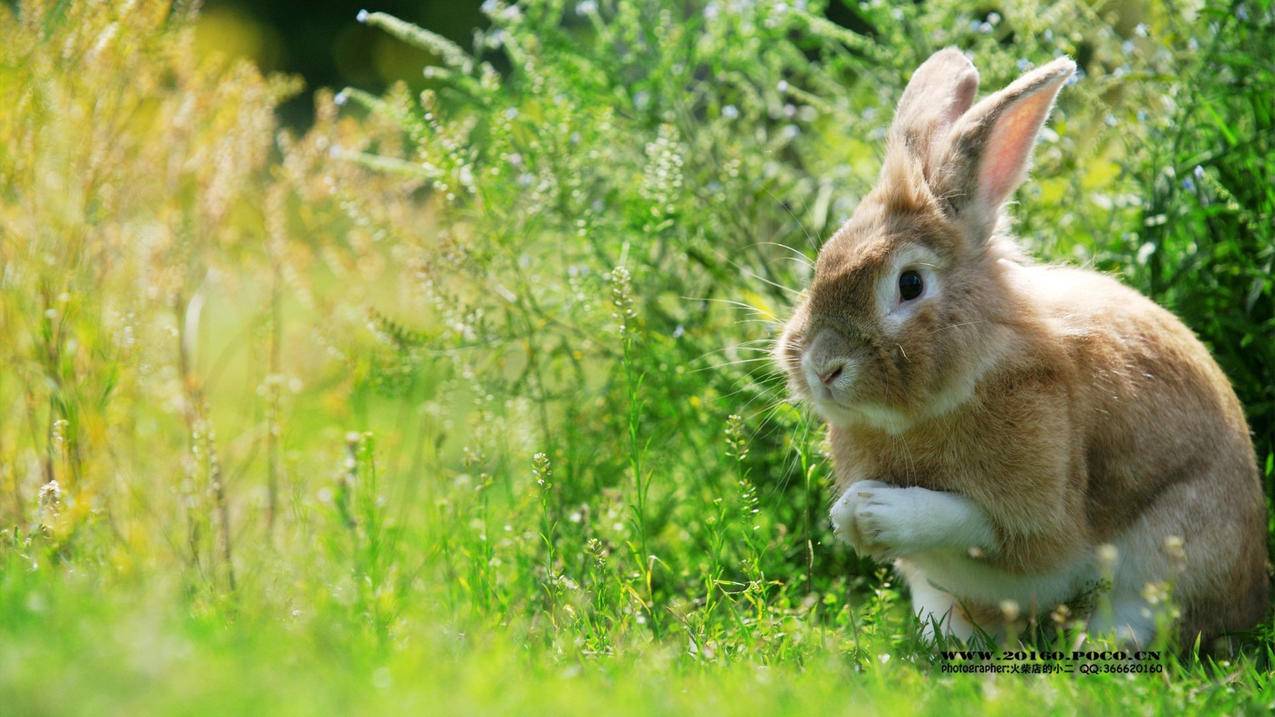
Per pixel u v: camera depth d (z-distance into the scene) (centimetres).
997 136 782
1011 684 646
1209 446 793
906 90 862
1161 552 771
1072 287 819
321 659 584
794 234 1141
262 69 2536
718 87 1191
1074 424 754
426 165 1020
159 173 1077
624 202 1052
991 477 738
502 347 1009
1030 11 1068
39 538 791
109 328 969
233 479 1052
